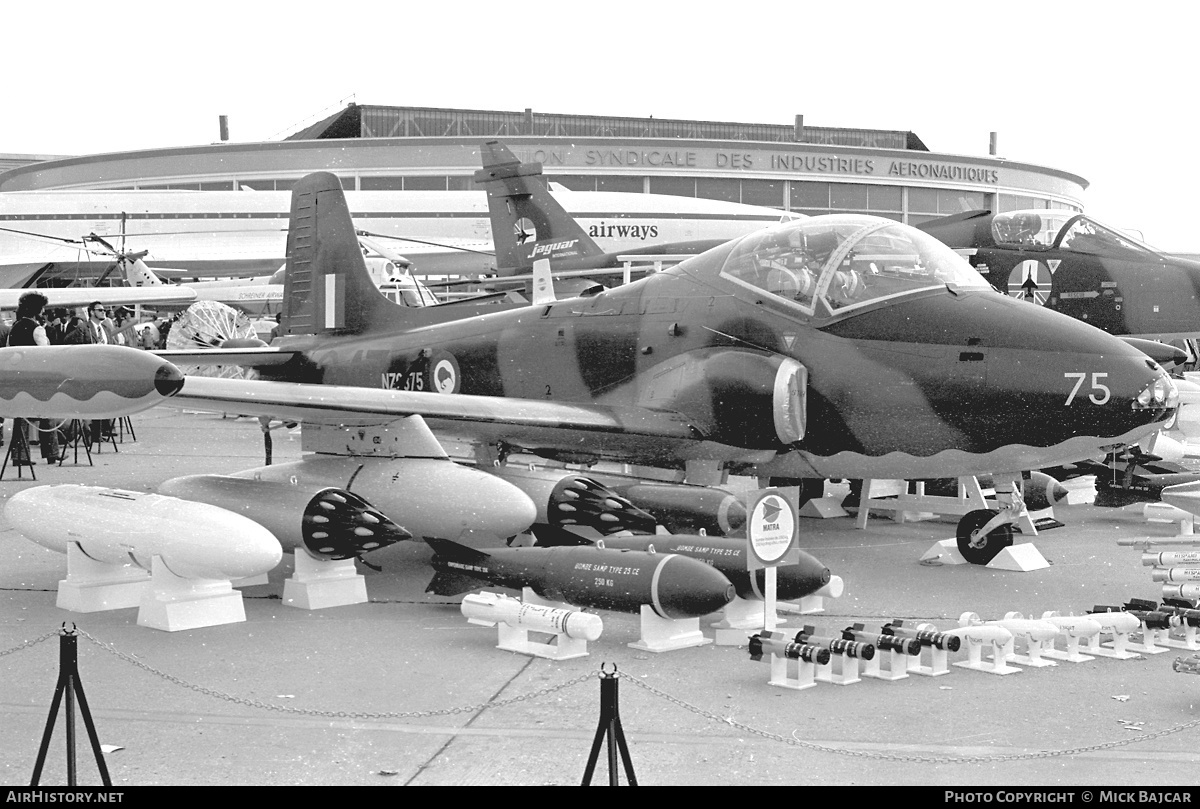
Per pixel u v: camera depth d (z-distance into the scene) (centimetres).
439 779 479
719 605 676
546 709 576
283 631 745
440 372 1231
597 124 7531
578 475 977
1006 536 960
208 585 770
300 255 1420
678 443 1002
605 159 6494
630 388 1061
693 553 757
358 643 713
